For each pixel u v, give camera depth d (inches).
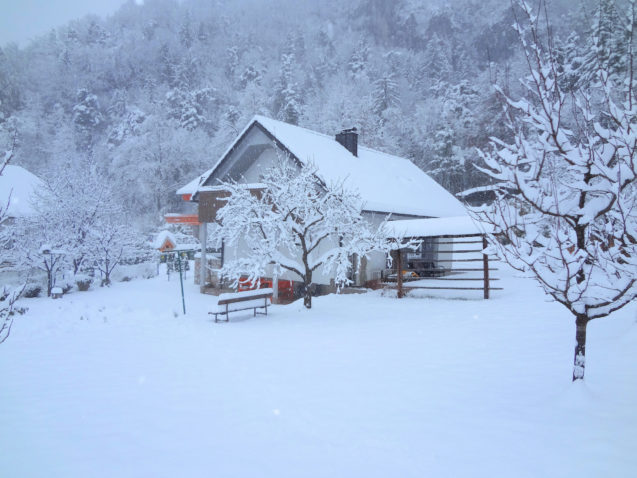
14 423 230.8
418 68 2913.4
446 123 1833.2
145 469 178.9
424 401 243.6
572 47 623.2
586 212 213.0
